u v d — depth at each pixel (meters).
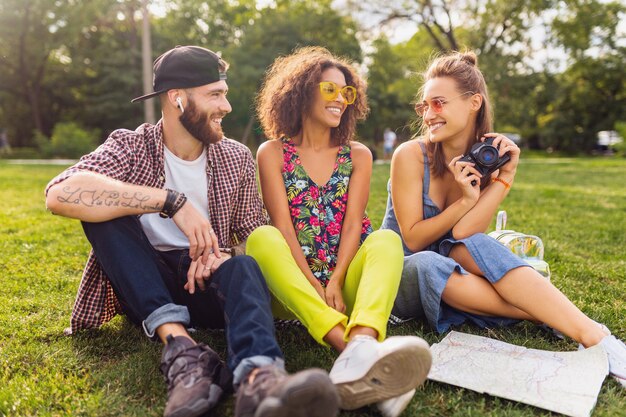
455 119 2.38
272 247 1.95
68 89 33.75
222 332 2.40
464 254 2.27
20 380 1.93
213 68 2.08
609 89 35.03
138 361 2.05
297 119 2.40
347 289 2.15
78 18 28.25
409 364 1.53
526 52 28.91
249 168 2.35
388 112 38.09
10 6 27.23
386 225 2.68
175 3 30.88
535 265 2.51
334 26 30.23
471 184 2.38
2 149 28.67
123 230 1.89
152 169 2.16
